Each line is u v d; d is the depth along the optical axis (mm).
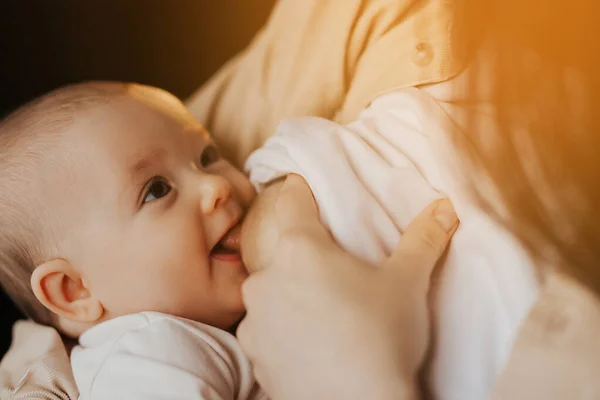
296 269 521
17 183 735
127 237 712
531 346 448
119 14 1467
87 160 717
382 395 445
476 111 552
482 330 504
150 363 628
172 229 708
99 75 1498
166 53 1515
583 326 434
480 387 499
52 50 1446
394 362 456
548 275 475
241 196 757
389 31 757
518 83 501
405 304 487
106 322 713
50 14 1425
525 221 481
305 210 586
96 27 1465
